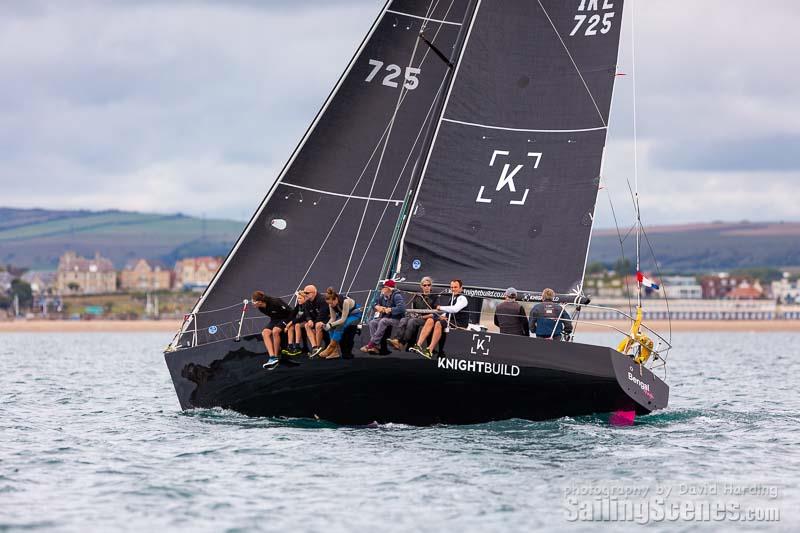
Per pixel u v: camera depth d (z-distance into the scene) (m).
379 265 74.06
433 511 48.31
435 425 66.06
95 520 46.91
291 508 48.81
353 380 64.25
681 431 70.38
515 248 66.19
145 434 68.88
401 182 74.56
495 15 66.50
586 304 65.88
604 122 66.38
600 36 66.56
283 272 72.38
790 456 61.81
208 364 67.88
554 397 64.94
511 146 66.50
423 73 74.94
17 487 53.09
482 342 63.34
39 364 167.38
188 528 45.66
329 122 73.75
